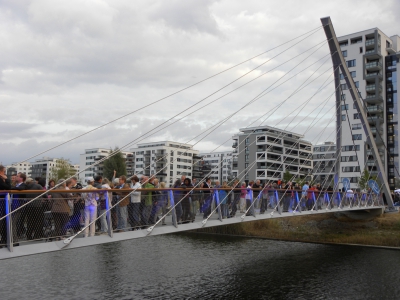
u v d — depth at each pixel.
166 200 11.80
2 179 8.27
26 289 14.55
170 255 22.88
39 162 134.50
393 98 60.38
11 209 8.07
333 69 28.61
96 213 9.88
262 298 15.20
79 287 15.13
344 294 15.98
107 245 25.20
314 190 21.50
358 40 61.84
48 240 8.73
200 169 99.12
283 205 18.45
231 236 32.12
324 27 26.41
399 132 59.22
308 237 30.33
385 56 61.94
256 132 79.75
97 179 11.52
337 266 21.20
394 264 21.83
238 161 80.50
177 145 95.94
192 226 12.49
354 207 26.67
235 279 17.97
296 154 82.88
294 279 18.27
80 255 21.31
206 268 19.91
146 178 13.65
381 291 16.47
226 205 14.54
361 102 29.70
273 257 23.52
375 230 29.94
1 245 7.87
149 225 11.16
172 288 15.87
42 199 8.66
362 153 59.41
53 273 17.03
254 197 16.34
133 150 99.50
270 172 76.25
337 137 29.97
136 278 17.03
